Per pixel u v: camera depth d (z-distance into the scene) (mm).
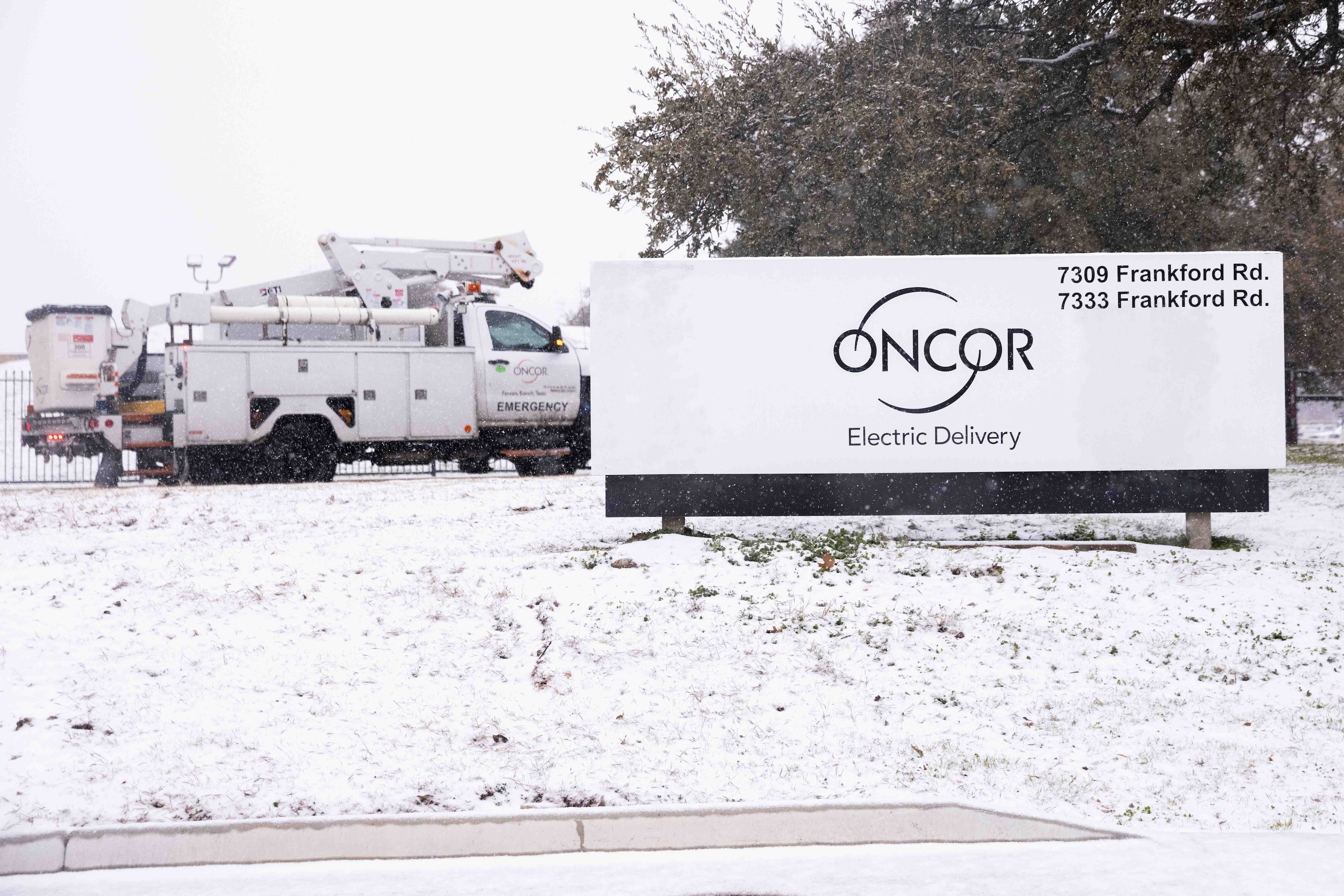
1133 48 17453
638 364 12305
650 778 6473
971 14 21109
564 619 9055
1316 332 30656
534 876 5180
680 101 21500
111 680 7867
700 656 8438
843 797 6195
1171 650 8820
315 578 10320
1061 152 21141
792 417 12312
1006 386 12258
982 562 10969
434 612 9250
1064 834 5691
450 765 6629
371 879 5180
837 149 19734
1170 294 12156
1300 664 8570
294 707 7477
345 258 21016
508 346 20125
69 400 20594
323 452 19047
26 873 5367
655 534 12422
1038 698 7867
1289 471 18609
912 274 12266
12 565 10930
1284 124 19062
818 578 10289
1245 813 6082
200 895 4969
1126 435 12188
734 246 23188
